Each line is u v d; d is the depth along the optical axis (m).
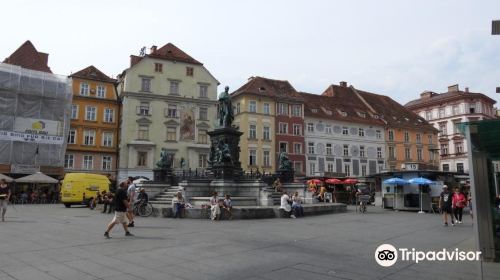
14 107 42.81
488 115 78.25
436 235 13.50
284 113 59.34
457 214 18.03
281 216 19.73
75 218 18.72
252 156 55.97
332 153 61.91
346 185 43.94
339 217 20.88
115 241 11.27
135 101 51.72
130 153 50.31
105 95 54.59
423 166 37.38
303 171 58.59
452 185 32.19
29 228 14.27
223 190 23.17
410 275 7.59
